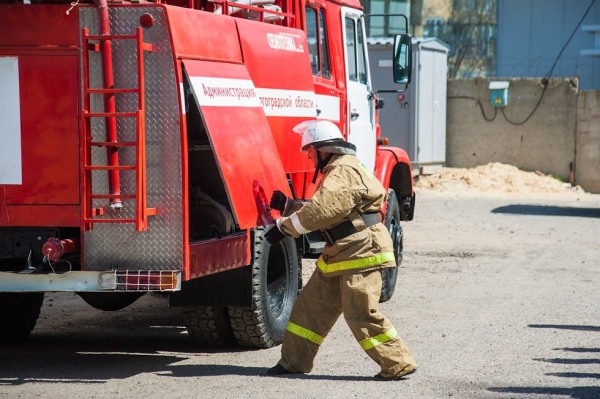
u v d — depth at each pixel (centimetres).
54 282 1839
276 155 2148
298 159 2414
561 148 7025
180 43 1831
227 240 2006
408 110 6550
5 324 2353
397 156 3228
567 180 7025
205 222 2058
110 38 1783
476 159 7262
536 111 7075
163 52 1814
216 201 2072
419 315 2672
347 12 2950
